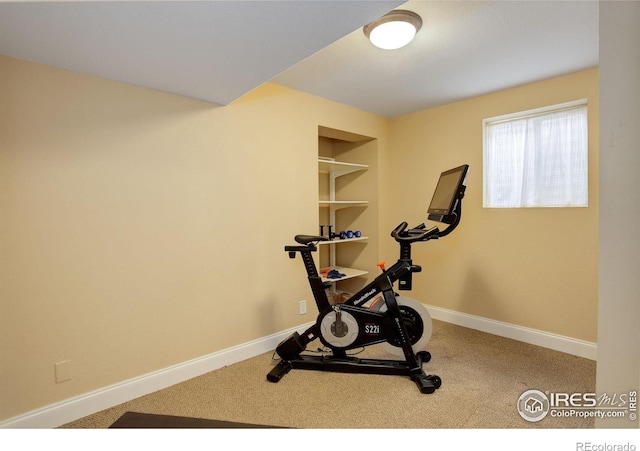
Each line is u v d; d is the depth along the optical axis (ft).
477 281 10.69
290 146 9.80
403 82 9.25
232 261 8.59
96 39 5.12
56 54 5.58
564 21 6.23
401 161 12.61
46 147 5.96
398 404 6.64
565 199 8.99
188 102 7.74
